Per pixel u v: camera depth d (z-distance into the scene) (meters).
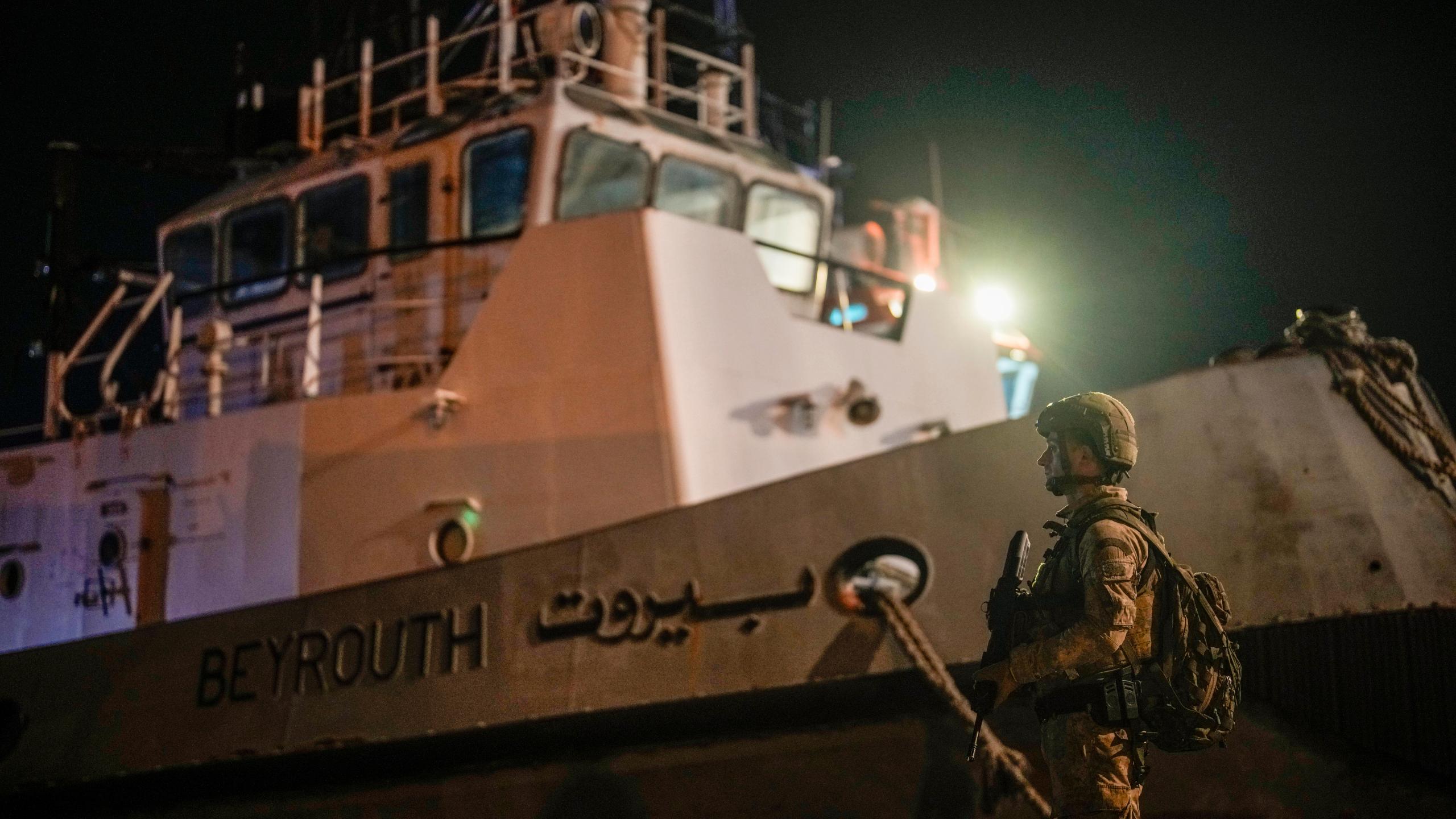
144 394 8.64
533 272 6.99
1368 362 5.14
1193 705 3.27
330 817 6.34
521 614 5.98
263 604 6.65
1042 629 3.38
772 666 5.50
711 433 6.68
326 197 8.49
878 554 5.46
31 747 7.12
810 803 5.49
